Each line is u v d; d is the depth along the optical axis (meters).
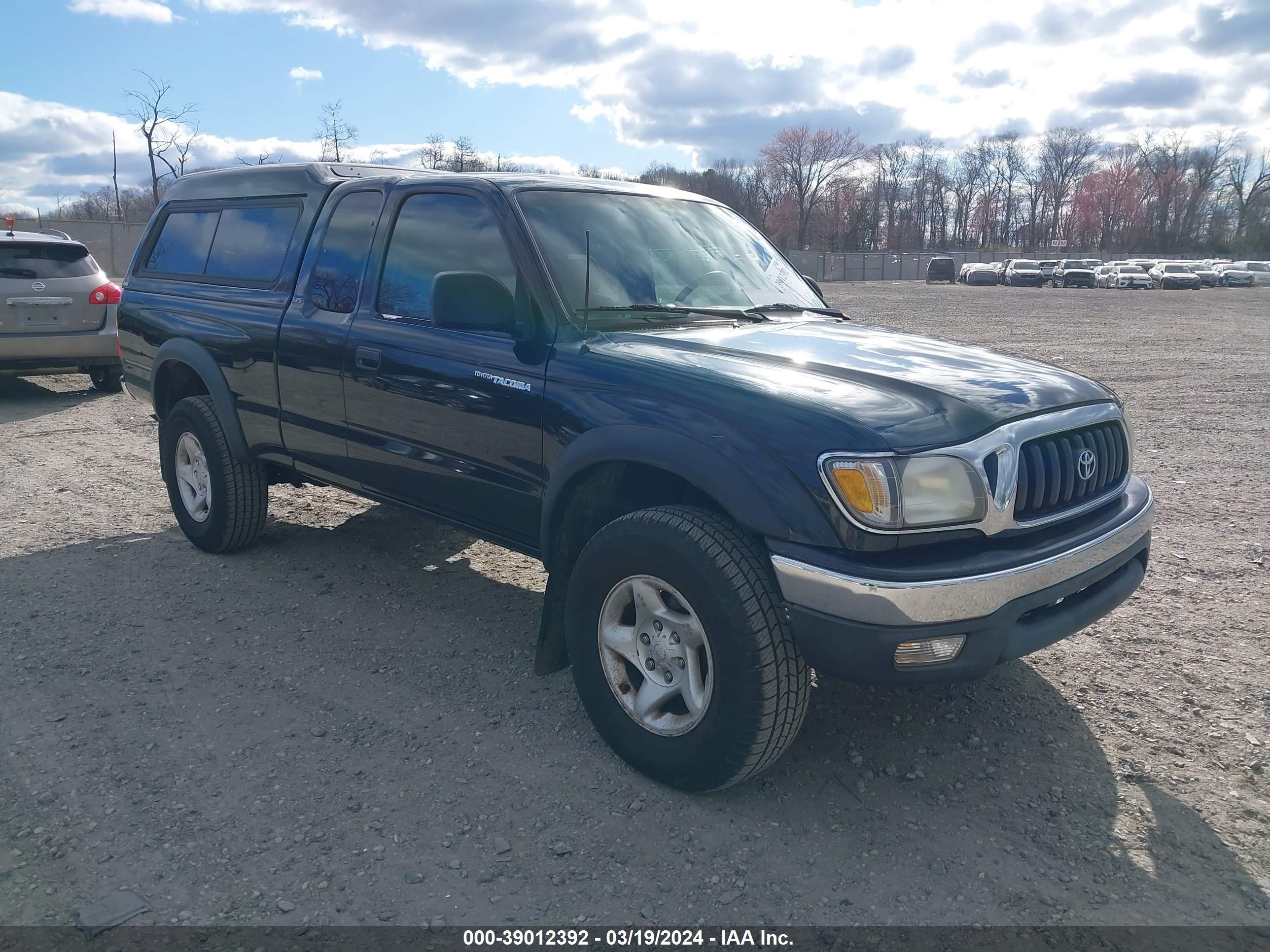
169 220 5.68
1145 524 3.33
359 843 2.85
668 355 3.24
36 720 3.55
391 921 2.53
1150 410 10.31
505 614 4.58
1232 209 90.69
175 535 5.74
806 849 2.84
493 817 2.98
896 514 2.67
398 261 4.09
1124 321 24.44
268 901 2.60
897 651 2.66
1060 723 3.58
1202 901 2.63
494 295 3.39
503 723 3.56
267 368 4.63
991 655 2.78
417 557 5.37
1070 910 2.59
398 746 3.39
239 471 5.04
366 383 4.09
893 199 99.62
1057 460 3.00
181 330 5.15
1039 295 40.38
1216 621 4.51
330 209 4.50
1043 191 102.69
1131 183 95.94
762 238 4.69
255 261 4.88
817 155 88.94
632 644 3.15
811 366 3.17
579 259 3.66
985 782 3.20
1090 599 3.10
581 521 3.43
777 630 2.79
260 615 4.53
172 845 2.83
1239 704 3.72
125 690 3.79
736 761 2.87
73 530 5.81
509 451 3.55
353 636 4.31
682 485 3.35
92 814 2.98
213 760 3.29
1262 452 8.17
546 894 2.64
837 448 2.70
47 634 4.29
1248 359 15.29
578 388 3.29
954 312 28.19
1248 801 3.10
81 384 11.62
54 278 9.90
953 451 2.75
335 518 6.09
